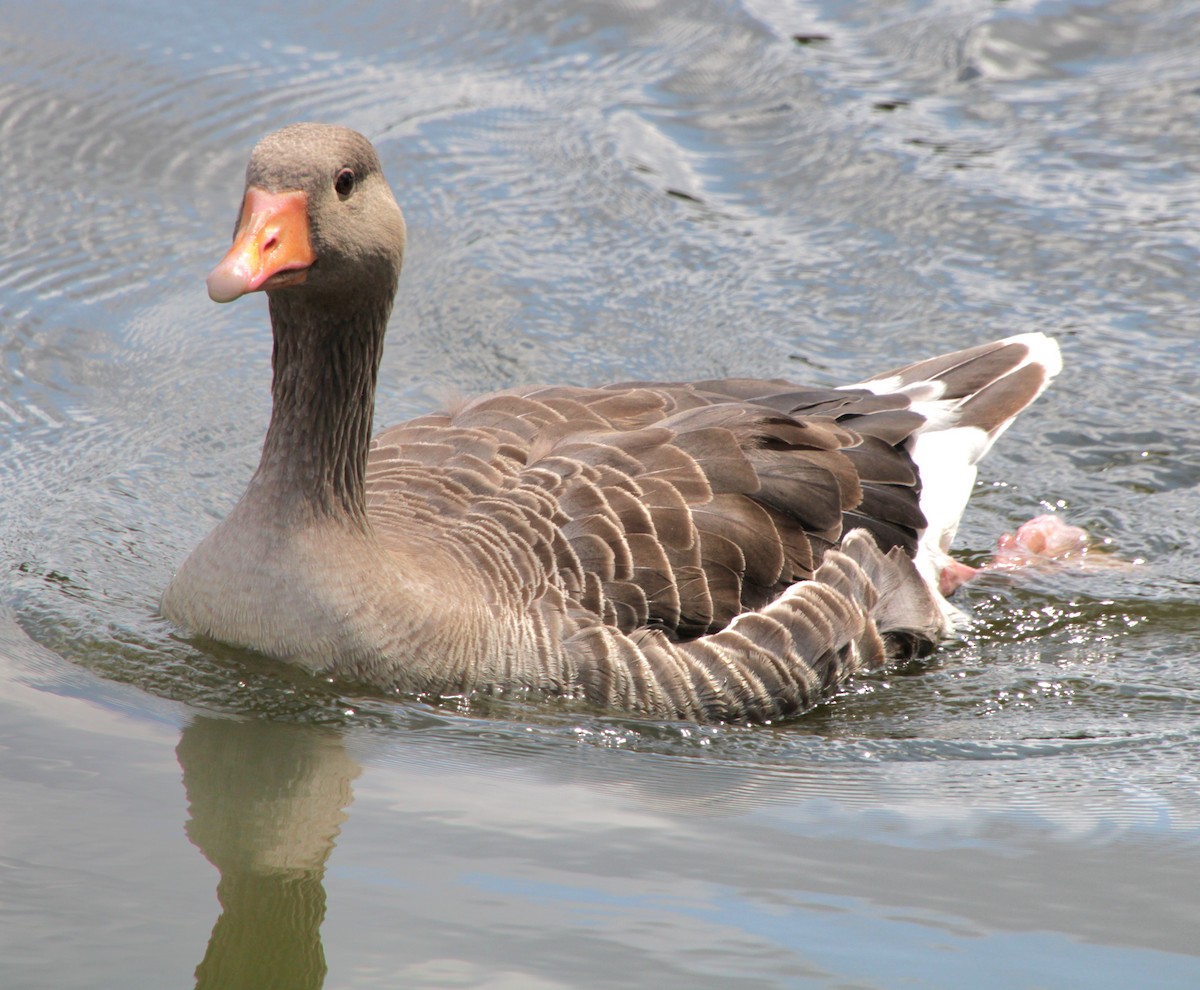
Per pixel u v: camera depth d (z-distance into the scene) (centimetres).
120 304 1678
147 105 1970
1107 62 2128
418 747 1055
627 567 1125
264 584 1100
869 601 1223
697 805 1001
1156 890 905
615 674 1109
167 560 1303
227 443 1504
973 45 2148
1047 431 1563
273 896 877
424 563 1113
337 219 1039
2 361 1581
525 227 1811
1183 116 1998
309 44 2128
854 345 1642
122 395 1557
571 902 877
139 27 2134
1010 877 916
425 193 1845
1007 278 1744
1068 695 1193
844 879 910
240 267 984
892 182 1892
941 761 1081
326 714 1080
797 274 1752
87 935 832
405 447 1255
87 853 908
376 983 800
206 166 1867
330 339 1080
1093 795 1024
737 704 1141
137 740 1038
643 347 1641
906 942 847
